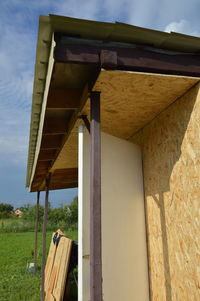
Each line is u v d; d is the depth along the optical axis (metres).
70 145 3.45
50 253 6.58
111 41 1.62
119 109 2.43
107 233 2.21
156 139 2.70
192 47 1.77
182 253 2.15
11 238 16.44
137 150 3.04
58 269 4.90
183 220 2.16
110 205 2.32
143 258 2.71
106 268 2.11
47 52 1.62
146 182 2.92
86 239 1.94
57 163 4.59
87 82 1.93
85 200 2.03
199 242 1.92
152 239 2.70
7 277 6.58
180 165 2.22
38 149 3.31
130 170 2.80
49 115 2.77
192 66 1.80
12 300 4.86
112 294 2.11
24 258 9.36
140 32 1.56
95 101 1.88
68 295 4.78
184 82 1.92
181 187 2.20
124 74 1.68
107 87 1.87
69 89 2.14
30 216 22.98
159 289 2.50
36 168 4.93
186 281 2.08
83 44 1.54
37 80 1.93
